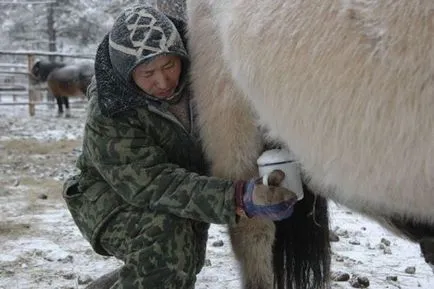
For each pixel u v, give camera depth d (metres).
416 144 1.62
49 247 4.39
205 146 2.58
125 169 2.37
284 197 2.19
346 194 1.88
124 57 2.33
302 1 1.76
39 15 30.19
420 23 1.56
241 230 2.77
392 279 3.70
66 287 3.63
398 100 1.60
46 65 17.17
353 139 1.71
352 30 1.66
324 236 2.86
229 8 2.02
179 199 2.31
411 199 1.75
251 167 2.51
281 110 1.83
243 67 1.92
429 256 2.12
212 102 2.49
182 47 2.45
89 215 2.55
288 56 1.77
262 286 2.79
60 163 8.17
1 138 10.70
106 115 2.37
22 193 6.23
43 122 14.17
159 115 2.45
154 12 2.39
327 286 2.94
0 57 29.30
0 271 3.90
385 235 4.70
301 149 1.86
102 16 27.23
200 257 2.64
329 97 1.71
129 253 2.40
